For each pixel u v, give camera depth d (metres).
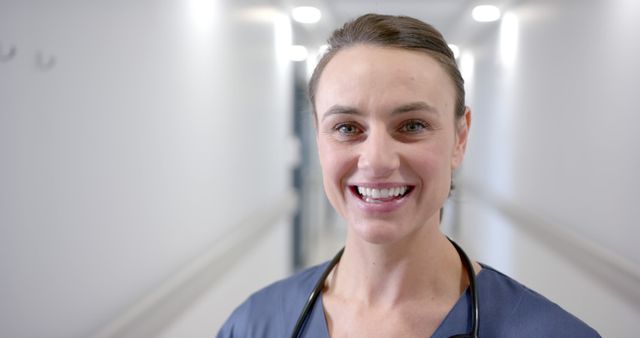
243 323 0.70
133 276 1.14
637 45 1.24
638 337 1.19
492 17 3.03
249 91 2.10
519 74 2.53
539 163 2.14
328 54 0.57
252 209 2.19
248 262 2.08
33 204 0.81
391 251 0.58
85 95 0.94
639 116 1.22
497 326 0.56
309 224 3.94
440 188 0.54
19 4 0.78
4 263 0.76
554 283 1.89
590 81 1.57
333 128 0.55
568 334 0.54
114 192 1.05
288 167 3.15
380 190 0.52
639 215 1.22
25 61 0.79
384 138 0.51
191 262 1.47
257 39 2.22
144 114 1.18
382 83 0.50
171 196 1.34
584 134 1.62
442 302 0.58
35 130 0.81
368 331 0.58
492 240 3.14
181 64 1.39
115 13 1.04
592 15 1.55
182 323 1.36
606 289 1.40
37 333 0.83
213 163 1.67
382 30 0.52
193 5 1.47
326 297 0.66
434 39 0.54
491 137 3.27
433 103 0.52
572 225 1.73
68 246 0.90
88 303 0.97
